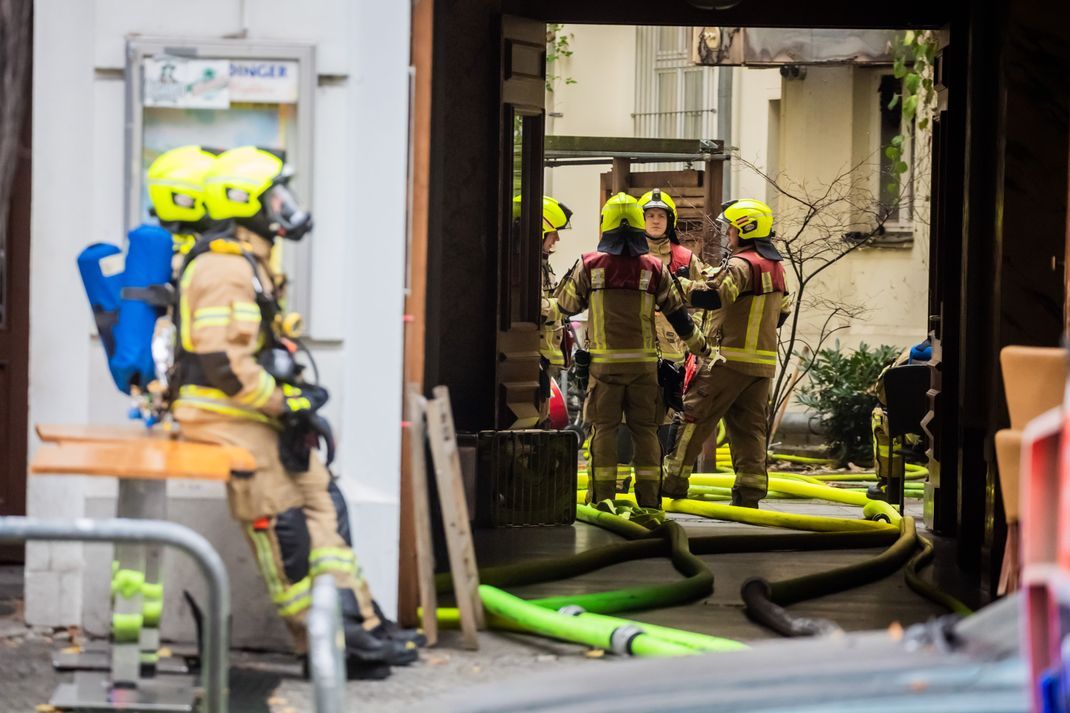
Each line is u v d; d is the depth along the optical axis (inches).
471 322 749.9
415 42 473.1
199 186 395.5
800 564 655.8
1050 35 577.3
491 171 744.3
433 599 458.6
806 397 1097.4
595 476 775.7
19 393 551.8
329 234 441.7
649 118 1502.2
